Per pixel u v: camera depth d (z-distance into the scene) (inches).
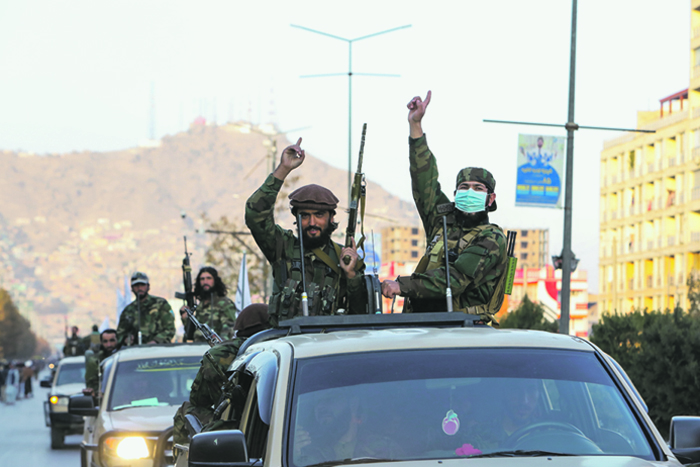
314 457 293.4
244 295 1373.0
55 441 1536.7
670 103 6309.1
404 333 341.4
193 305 969.5
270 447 295.9
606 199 6806.1
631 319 1626.5
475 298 445.4
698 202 5477.4
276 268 502.3
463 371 319.3
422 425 302.7
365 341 331.0
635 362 1358.3
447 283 406.0
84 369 1722.4
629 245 6422.2
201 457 292.8
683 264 5629.9
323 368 317.7
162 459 670.5
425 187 528.4
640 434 310.3
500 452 297.7
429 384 314.0
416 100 525.7
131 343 1063.6
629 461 290.4
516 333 344.5
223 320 965.8
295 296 471.2
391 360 321.7
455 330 347.9
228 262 3811.5
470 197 446.6
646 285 6171.3
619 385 324.5
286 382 312.7
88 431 871.7
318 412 304.8
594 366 329.4
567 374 322.7
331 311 481.7
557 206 1542.8
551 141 1542.8
